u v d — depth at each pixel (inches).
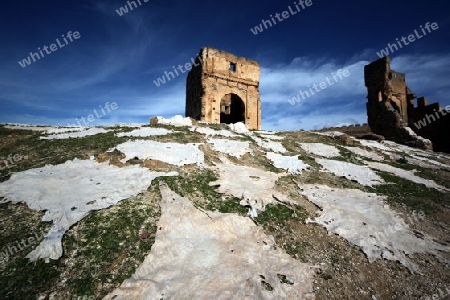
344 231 355.6
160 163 484.4
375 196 506.3
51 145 597.9
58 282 234.8
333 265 290.7
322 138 959.6
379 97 1368.1
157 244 281.7
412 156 920.3
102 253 268.2
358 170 639.8
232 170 513.7
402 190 562.9
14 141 663.8
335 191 501.4
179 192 395.5
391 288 265.3
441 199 540.4
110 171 448.1
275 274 256.7
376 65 1395.2
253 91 1218.6
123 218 319.6
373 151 885.2
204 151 585.9
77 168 460.8
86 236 287.1
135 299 216.7
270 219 367.2
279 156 657.6
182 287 226.4
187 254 270.7
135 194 374.3
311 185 513.0
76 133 702.5
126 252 272.1
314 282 259.4
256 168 559.8
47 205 335.3
